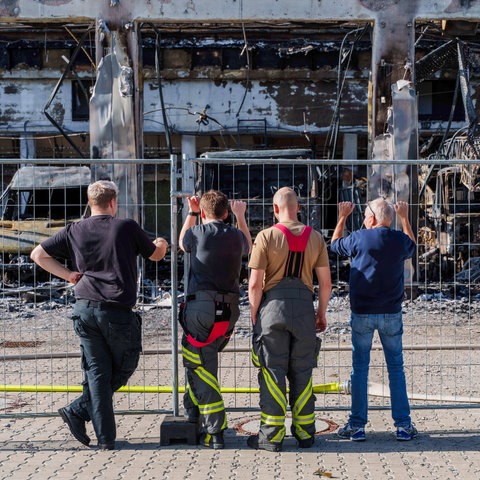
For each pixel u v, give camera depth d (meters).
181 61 33.59
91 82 34.19
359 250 8.77
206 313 8.41
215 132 34.00
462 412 10.10
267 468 7.82
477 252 24.95
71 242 8.48
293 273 8.43
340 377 12.30
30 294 21.03
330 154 32.84
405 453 8.30
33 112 34.28
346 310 19.22
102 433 8.46
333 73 33.62
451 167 24.61
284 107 34.09
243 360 13.65
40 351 14.70
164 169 32.50
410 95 22.42
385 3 22.42
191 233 8.66
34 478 7.56
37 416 9.68
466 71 27.52
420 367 13.16
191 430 8.71
